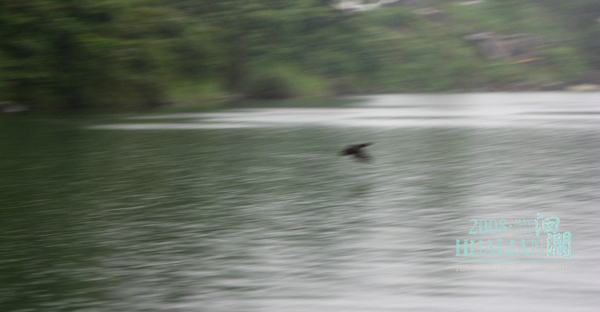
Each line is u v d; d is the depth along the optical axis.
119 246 19.84
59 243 20.23
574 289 15.73
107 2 102.81
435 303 15.10
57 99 99.12
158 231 21.58
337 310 14.80
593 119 65.06
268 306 15.07
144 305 15.23
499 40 165.50
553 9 171.62
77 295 15.89
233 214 23.89
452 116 73.50
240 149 43.38
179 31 118.25
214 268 17.69
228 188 28.92
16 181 31.03
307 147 44.28
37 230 21.80
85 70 99.25
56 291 16.14
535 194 26.66
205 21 130.38
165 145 46.00
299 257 18.56
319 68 146.25
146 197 27.05
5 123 66.94
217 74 129.00
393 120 68.50
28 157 39.62
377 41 153.12
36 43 95.06
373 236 20.67
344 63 148.75
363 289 16.00
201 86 121.38
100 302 15.45
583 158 36.62
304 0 147.75
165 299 15.56
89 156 40.03
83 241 20.44
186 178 31.64
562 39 165.75
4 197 27.23
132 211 24.48
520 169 33.09
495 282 16.34
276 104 108.44
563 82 157.12
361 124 63.38
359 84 150.38
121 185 29.84
